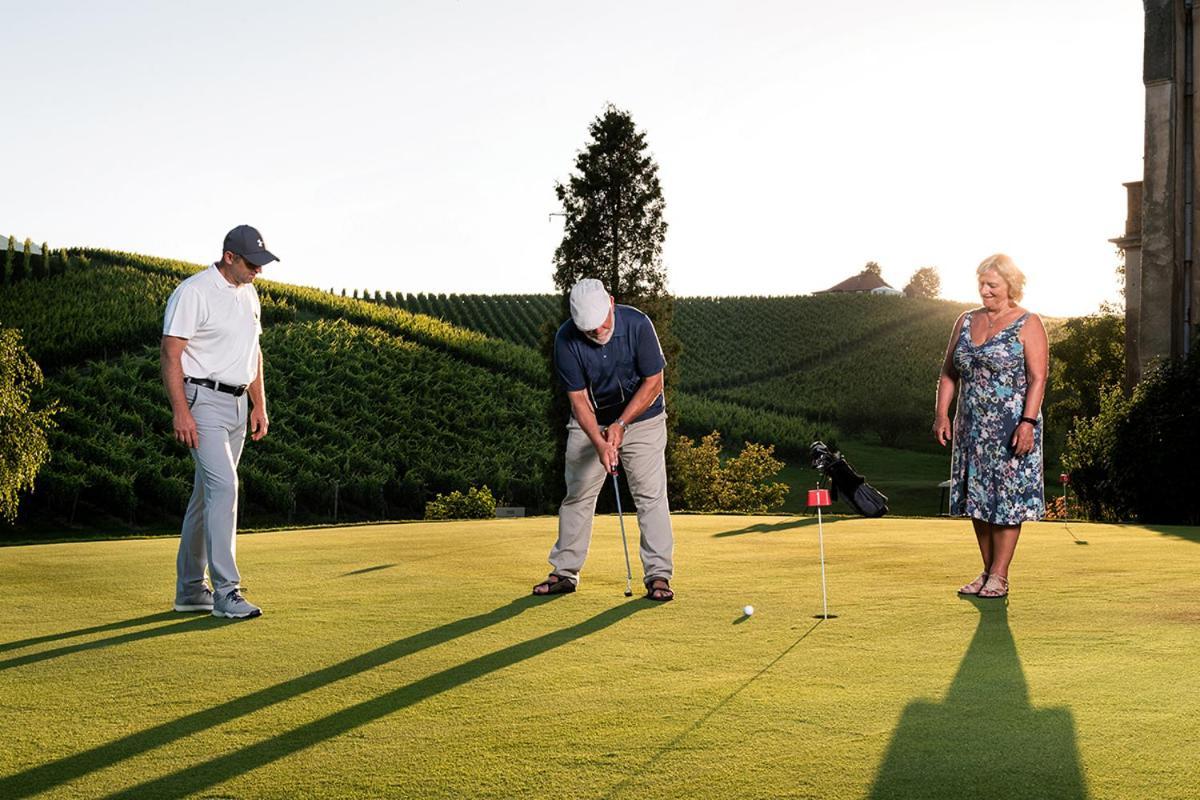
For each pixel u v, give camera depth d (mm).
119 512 33906
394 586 5336
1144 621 4031
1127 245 19250
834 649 3629
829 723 2717
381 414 44031
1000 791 2199
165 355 4664
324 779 2357
